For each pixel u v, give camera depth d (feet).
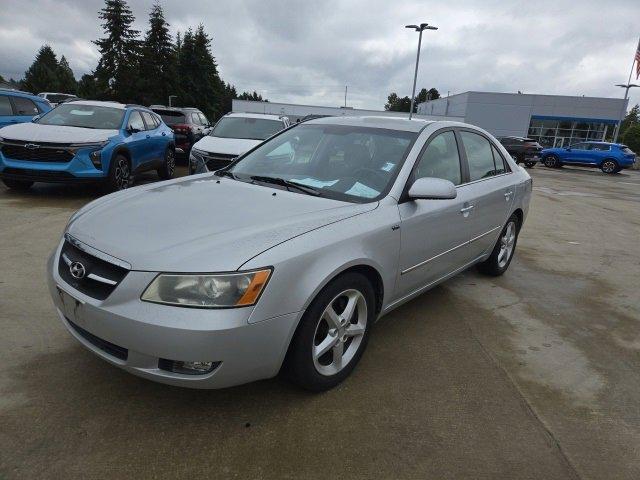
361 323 9.87
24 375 9.29
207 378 7.56
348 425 8.52
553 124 161.07
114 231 8.46
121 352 7.84
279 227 8.54
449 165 12.82
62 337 10.78
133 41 182.60
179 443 7.79
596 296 16.44
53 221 20.75
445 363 10.96
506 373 10.75
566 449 8.37
